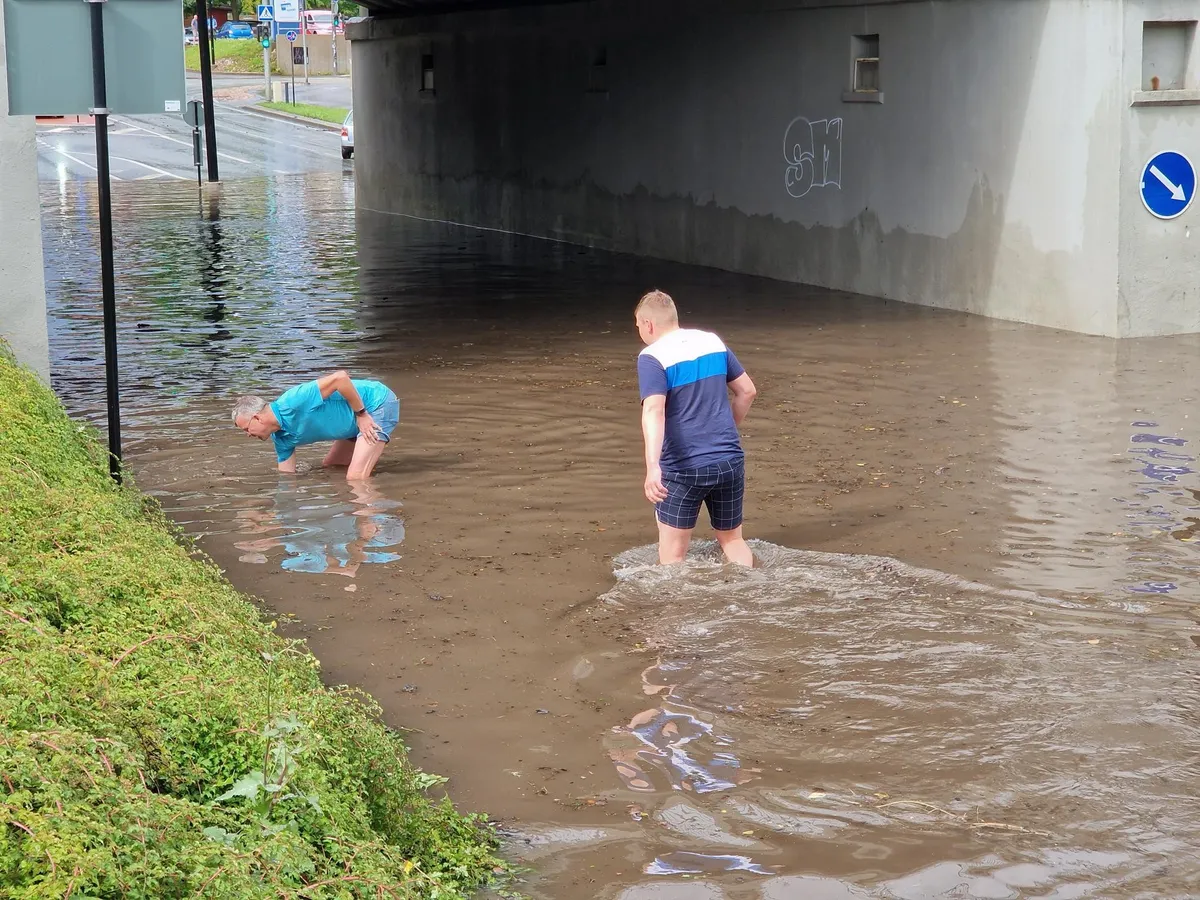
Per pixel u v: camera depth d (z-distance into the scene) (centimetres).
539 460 883
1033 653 542
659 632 577
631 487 816
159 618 420
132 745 330
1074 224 1299
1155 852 392
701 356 640
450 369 1203
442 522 745
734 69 1806
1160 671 521
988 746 462
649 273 1862
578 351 1291
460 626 589
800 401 1045
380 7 2802
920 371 1147
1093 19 1250
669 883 381
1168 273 1280
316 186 3362
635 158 2075
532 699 513
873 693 508
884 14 1514
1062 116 1297
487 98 2492
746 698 508
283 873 306
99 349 1310
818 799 430
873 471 838
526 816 424
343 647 566
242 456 893
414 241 2316
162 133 4897
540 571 661
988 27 1370
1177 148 1258
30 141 860
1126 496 773
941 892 373
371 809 375
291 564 674
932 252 1491
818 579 631
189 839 298
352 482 830
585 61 2178
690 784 443
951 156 1442
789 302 1560
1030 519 732
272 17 7125
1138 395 1034
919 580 630
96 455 720
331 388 823
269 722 360
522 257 2083
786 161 1723
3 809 272
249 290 1719
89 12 698
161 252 2100
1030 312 1368
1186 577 634
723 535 662
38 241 869
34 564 434
